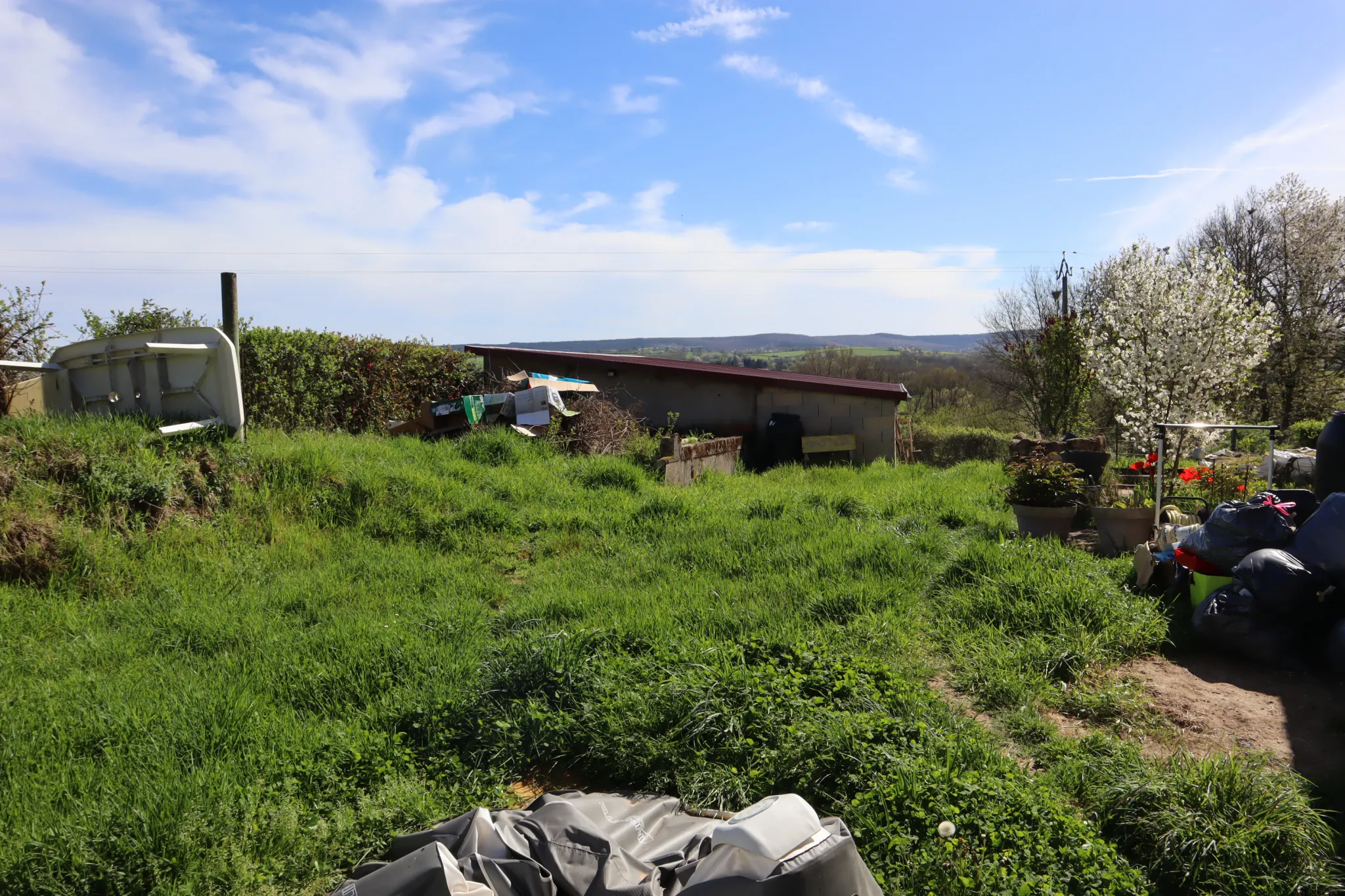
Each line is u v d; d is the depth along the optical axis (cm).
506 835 303
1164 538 718
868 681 452
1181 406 1364
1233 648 543
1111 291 2327
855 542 773
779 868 233
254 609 600
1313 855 312
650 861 297
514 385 1414
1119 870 308
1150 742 432
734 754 396
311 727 419
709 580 674
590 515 909
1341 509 538
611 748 407
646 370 1869
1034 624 584
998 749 411
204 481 781
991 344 3444
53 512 665
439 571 713
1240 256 3017
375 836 338
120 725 405
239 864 307
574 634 515
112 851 305
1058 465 861
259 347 1155
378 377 1369
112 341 907
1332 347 2630
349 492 853
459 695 452
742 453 1764
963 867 300
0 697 438
